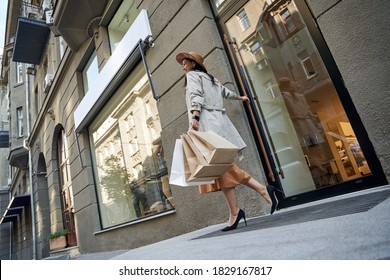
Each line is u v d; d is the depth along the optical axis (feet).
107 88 21.33
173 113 15.12
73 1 23.32
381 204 5.90
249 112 12.30
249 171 11.45
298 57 11.13
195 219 13.66
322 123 10.36
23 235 59.31
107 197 23.48
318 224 5.68
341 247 3.87
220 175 8.18
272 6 11.95
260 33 12.46
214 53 12.95
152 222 16.70
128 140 20.81
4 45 62.54
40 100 42.65
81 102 25.38
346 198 8.31
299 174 11.08
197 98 8.70
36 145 43.14
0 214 78.28
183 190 14.44
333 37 9.27
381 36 8.25
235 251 5.45
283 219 7.88
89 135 26.40
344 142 9.63
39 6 39.42
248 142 11.82
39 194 41.37
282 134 11.74
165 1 15.98
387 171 8.20
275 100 12.04
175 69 15.12
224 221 12.26
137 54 17.80
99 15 24.58
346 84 8.98
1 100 86.07
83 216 25.68
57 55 34.68
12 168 75.77
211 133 7.99
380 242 3.62
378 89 8.29
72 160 28.30
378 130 8.33
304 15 10.82
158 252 8.55
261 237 6.06
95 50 25.55
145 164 18.78
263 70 12.45
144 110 18.83
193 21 14.12
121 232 19.93
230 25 13.47
